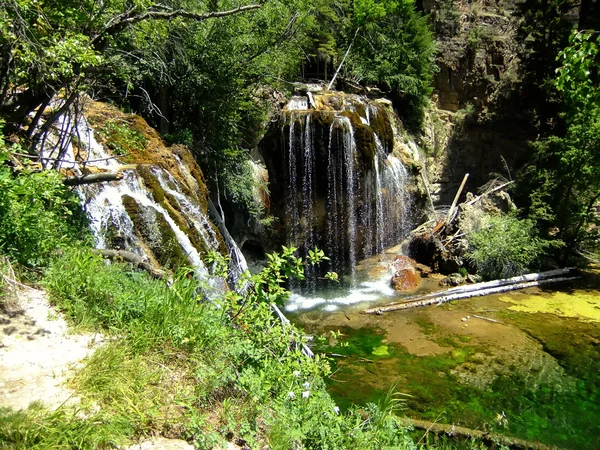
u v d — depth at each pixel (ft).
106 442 9.01
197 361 11.95
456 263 45.78
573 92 18.25
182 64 32.94
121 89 32.58
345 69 59.06
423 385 27.02
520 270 45.24
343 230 46.19
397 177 50.98
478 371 28.73
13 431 8.29
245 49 35.37
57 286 13.44
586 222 48.91
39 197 15.08
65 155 22.62
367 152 43.96
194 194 27.84
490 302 39.99
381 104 52.85
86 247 16.16
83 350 11.54
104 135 25.61
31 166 19.24
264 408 11.27
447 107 67.62
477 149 67.26
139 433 9.57
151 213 22.34
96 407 9.76
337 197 44.57
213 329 13.05
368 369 28.78
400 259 47.80
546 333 34.12
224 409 10.77
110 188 21.63
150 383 10.91
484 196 55.36
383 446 12.66
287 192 44.47
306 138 42.68
